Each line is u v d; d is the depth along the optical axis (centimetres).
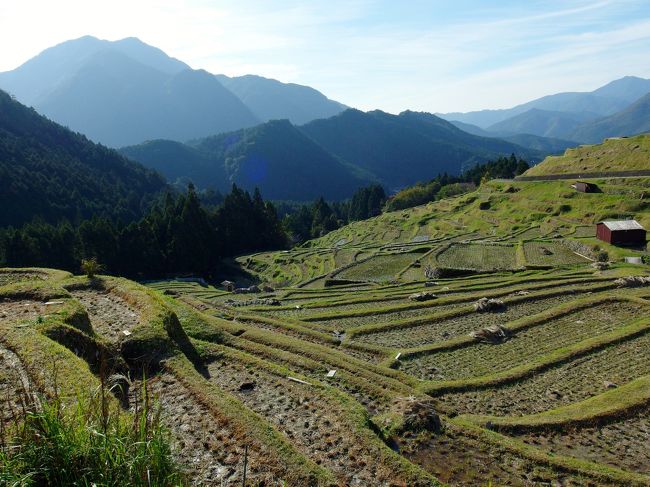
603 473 1554
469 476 1519
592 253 5862
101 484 754
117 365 1805
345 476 1374
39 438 826
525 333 3081
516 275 5122
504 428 1873
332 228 16675
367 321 3541
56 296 2186
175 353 1955
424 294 4159
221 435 1435
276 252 11300
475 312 3588
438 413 1938
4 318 1880
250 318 3403
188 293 6175
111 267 9156
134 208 17525
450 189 16138
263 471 1283
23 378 1346
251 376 2031
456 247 7412
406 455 1612
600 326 3142
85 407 1077
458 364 2620
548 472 1566
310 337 3086
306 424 1647
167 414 1541
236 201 12512
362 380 2181
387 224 12794
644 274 4419
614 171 9038
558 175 10312
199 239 10162
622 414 1991
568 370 2497
